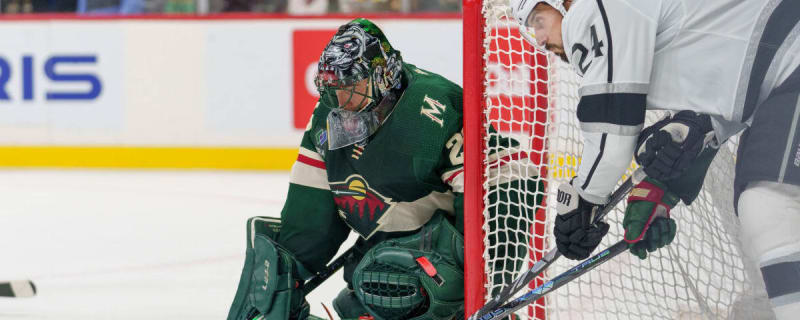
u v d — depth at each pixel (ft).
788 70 23.66
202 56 86.38
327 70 26.18
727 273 32.24
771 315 29.53
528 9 24.97
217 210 67.51
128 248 56.24
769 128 23.79
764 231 23.94
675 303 32.94
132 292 45.52
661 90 24.47
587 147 24.57
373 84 26.27
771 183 23.94
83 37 87.86
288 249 29.35
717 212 31.01
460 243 26.96
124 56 87.56
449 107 27.04
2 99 89.25
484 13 26.84
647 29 23.26
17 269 51.75
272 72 85.51
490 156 26.96
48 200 73.51
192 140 87.25
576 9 23.80
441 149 26.86
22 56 88.69
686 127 24.73
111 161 88.58
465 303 26.76
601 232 26.03
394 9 85.76
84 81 88.33
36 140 89.35
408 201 27.53
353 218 28.35
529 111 31.09
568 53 24.70
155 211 67.92
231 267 50.24
